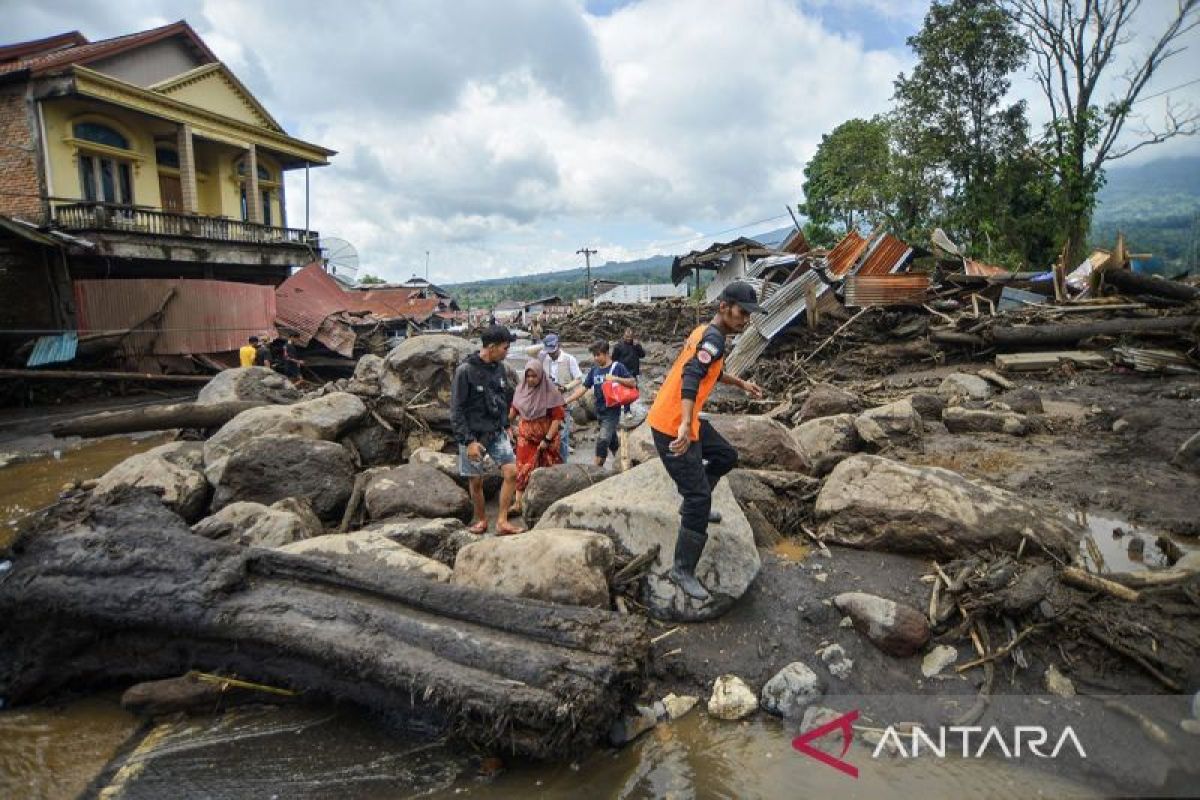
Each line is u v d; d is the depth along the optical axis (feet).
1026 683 12.24
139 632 13.73
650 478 16.34
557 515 16.16
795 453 21.76
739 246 100.27
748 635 13.83
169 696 12.96
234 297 66.28
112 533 15.17
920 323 51.75
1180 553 15.11
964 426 27.68
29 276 58.03
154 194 74.74
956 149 86.07
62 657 13.88
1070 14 79.30
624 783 10.75
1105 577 13.48
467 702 11.02
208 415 31.55
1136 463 21.88
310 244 89.71
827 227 120.16
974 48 82.33
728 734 11.85
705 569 14.37
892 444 25.46
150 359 62.28
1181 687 11.47
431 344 30.66
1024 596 13.25
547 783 10.81
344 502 22.06
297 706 13.10
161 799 10.68
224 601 13.41
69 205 62.85
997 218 83.56
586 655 11.80
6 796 10.84
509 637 12.36
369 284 165.48
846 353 51.67
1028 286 54.13
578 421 37.45
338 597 13.69
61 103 64.80
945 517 15.52
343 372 71.61
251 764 11.46
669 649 13.64
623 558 15.01
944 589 14.34
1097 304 44.98
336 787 10.85
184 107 73.72
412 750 11.68
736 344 52.21
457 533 18.02
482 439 19.06
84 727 12.89
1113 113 79.15
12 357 56.03
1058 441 25.23
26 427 45.91
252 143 85.66
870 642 13.33
